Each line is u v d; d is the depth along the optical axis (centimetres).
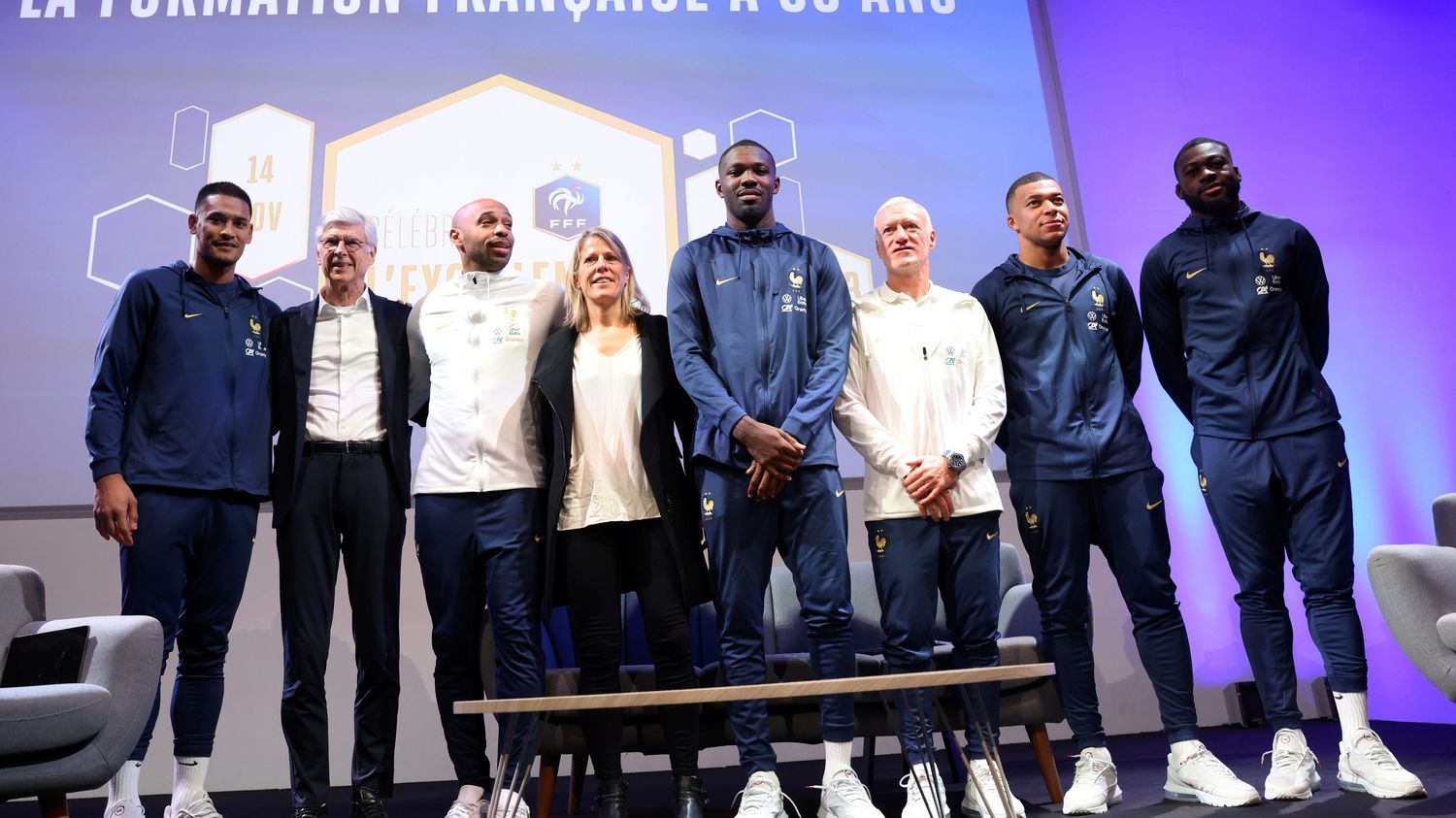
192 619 239
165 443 237
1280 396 250
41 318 356
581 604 228
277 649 351
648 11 408
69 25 384
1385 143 371
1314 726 363
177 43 387
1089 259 263
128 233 367
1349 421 377
